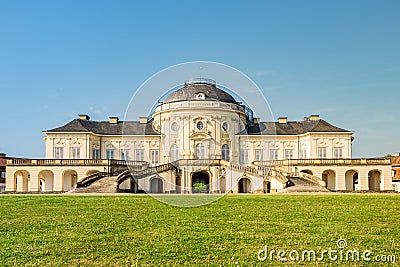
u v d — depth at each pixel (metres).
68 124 56.69
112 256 11.59
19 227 15.98
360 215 19.11
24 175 52.62
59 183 48.88
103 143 58.03
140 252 11.96
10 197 32.28
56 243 13.09
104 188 39.84
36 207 23.06
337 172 50.19
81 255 11.68
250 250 12.19
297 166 50.12
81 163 48.91
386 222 17.09
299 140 58.84
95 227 15.85
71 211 21.00
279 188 41.78
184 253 11.89
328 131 56.00
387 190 49.19
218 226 15.97
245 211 20.70
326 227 15.80
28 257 11.53
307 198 28.89
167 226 15.99
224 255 11.69
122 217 18.53
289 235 14.21
